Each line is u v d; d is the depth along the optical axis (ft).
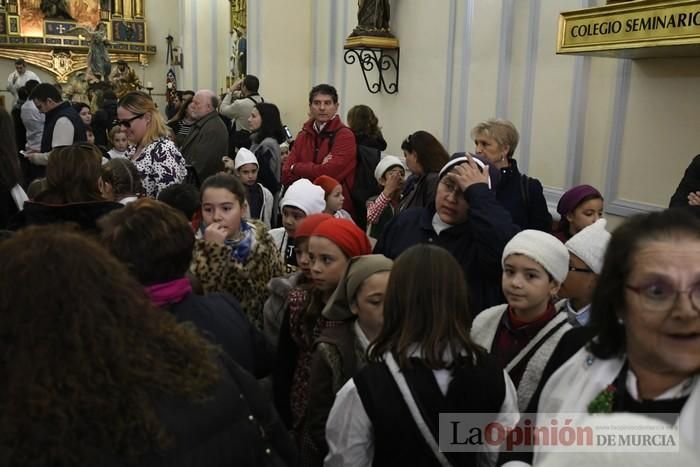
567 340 4.74
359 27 18.81
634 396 3.02
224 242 7.07
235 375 3.63
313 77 24.35
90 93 43.57
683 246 2.85
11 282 2.83
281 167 14.84
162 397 3.06
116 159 8.80
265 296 7.29
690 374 2.90
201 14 39.60
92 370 2.80
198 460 3.10
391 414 4.38
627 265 2.98
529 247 5.41
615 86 11.61
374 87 20.03
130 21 48.93
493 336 5.73
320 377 5.62
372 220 11.48
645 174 11.09
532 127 13.61
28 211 7.04
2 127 8.27
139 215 4.84
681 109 10.37
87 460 2.75
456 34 15.93
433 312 4.48
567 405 3.23
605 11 9.52
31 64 47.26
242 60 32.50
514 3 13.96
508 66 14.19
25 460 2.67
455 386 4.44
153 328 3.16
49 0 47.03
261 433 3.62
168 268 4.84
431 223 7.41
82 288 2.89
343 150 12.35
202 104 13.91
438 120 16.79
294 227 9.02
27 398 2.68
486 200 6.68
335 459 4.59
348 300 5.64
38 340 2.76
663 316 2.81
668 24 8.48
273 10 24.14
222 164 13.84
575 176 12.45
